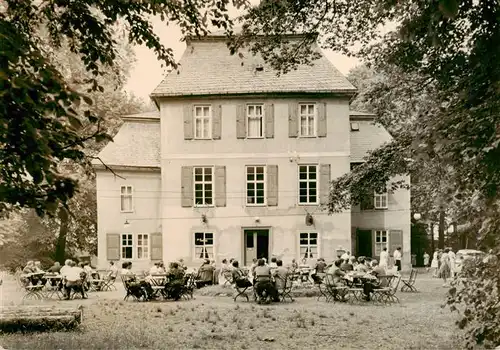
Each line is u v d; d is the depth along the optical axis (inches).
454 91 320.8
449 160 291.7
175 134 1238.3
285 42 529.7
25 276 828.6
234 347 435.2
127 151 1301.7
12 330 501.4
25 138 207.5
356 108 1473.9
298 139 1226.0
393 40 449.4
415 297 786.8
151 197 1285.7
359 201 570.6
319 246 1212.5
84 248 1574.8
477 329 305.6
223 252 1222.9
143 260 1272.1
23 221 1327.5
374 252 1288.1
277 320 573.6
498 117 276.7
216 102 1234.6
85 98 222.2
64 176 221.3
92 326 540.7
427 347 414.6
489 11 287.9
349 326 532.1
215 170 1230.3
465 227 328.5
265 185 1227.2
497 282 296.5
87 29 361.4
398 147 500.1
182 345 443.5
